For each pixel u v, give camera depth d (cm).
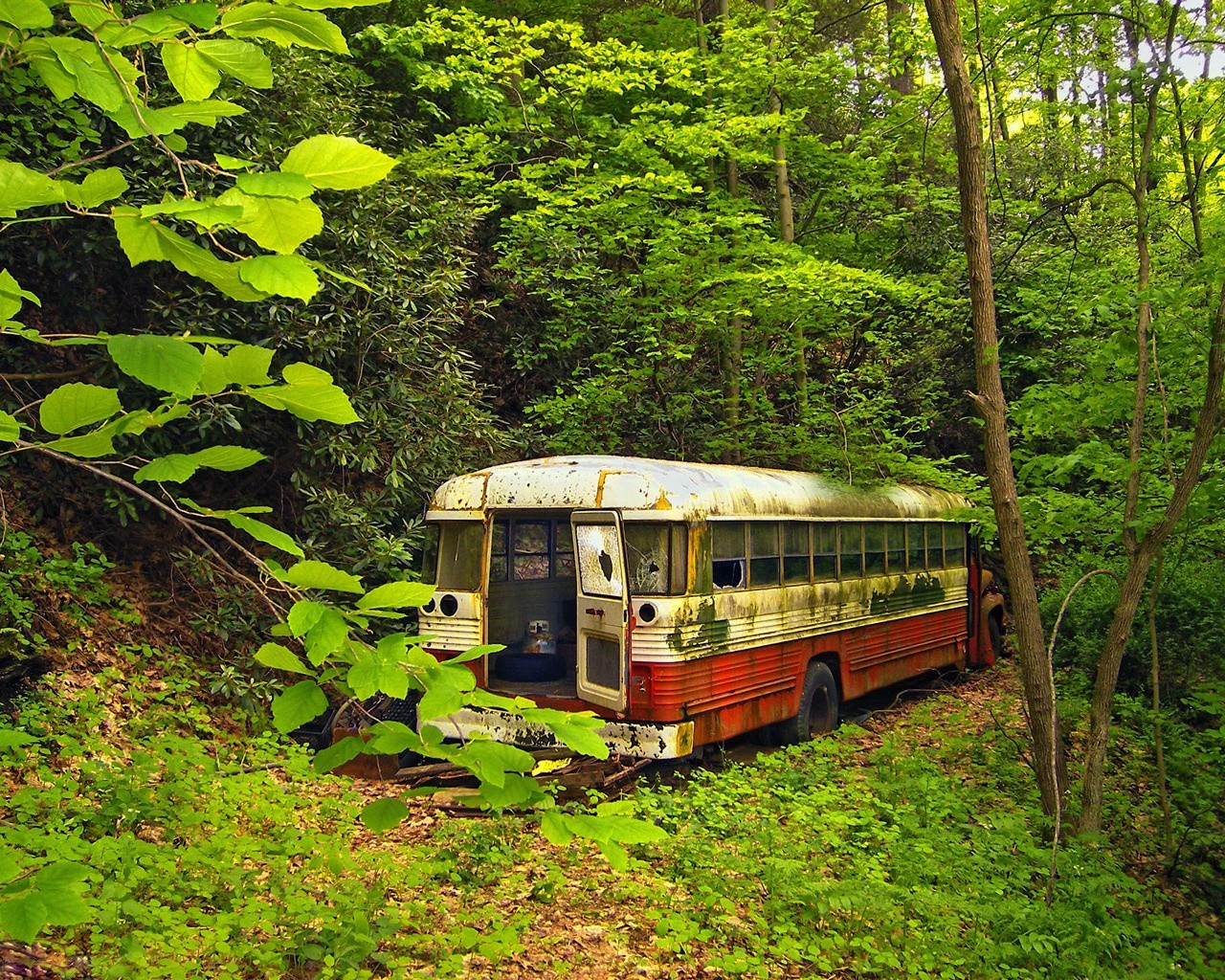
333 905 569
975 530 987
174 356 160
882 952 584
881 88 1638
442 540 914
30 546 923
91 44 174
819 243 1652
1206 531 884
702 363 1446
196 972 473
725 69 1516
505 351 1455
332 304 1060
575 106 1445
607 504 848
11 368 962
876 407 1348
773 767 895
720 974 554
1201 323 793
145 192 923
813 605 1052
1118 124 974
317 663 187
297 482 1048
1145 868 809
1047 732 813
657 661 816
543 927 587
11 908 168
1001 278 1617
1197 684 1099
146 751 790
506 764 207
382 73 1554
